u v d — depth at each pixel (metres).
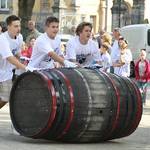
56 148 14.51
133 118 15.34
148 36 42.50
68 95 14.55
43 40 16.25
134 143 15.84
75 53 16.84
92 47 17.02
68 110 14.52
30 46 26.84
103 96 14.81
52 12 77.19
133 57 42.75
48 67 16.48
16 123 15.35
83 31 16.73
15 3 73.94
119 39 26.03
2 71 16.53
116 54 26.02
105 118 14.83
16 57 16.81
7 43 15.88
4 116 20.58
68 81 14.67
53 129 14.70
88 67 15.64
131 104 15.23
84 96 14.62
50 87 14.54
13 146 14.66
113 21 75.69
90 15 80.50
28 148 14.43
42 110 14.73
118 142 15.84
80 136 14.90
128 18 79.94
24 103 15.17
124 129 15.34
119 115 15.01
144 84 27.52
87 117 14.64
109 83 15.05
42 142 15.31
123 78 15.53
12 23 16.39
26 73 15.05
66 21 76.44
